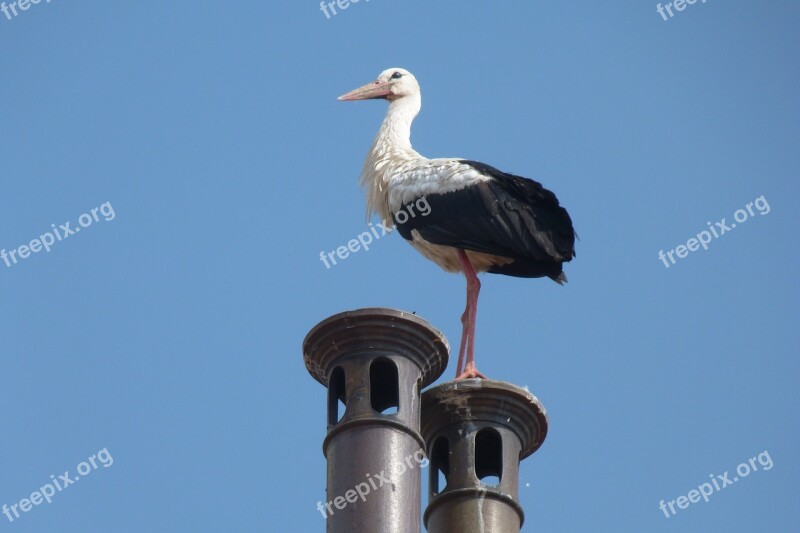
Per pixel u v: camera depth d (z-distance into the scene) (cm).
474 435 1413
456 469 1398
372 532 1262
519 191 1955
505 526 1368
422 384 1408
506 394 1427
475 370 1806
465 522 1362
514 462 1413
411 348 1384
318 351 1395
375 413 1330
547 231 1933
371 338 1376
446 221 1948
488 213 1928
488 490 1379
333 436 1332
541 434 1455
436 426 1429
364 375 1360
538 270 1966
